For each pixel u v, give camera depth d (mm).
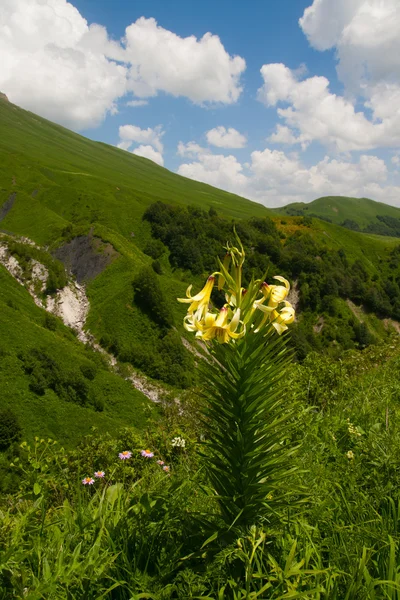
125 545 2523
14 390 55844
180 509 2836
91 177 157125
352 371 8109
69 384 60188
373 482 3256
